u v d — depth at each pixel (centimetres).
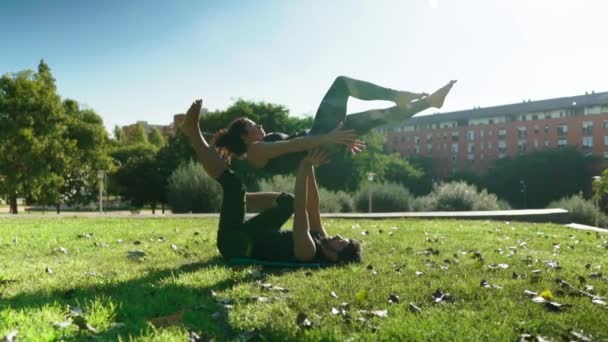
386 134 9281
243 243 496
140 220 1189
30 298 340
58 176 3192
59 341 253
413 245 657
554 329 275
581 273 458
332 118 459
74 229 904
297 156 482
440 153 8562
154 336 258
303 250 477
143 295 351
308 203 516
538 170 6369
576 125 6919
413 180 6344
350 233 832
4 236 768
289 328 273
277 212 510
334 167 4003
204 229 913
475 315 298
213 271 445
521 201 6506
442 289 369
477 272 448
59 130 3200
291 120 4753
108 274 440
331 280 401
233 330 278
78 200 3950
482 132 8012
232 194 503
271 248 490
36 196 3200
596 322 289
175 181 2288
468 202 2542
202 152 496
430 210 2519
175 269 466
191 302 334
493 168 7019
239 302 331
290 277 417
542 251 631
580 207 2930
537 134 7375
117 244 676
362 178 4172
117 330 271
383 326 273
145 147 6481
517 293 361
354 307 320
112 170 3922
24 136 3002
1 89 3169
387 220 1272
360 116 458
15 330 262
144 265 494
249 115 4622
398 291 364
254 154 477
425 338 255
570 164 6281
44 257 554
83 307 313
